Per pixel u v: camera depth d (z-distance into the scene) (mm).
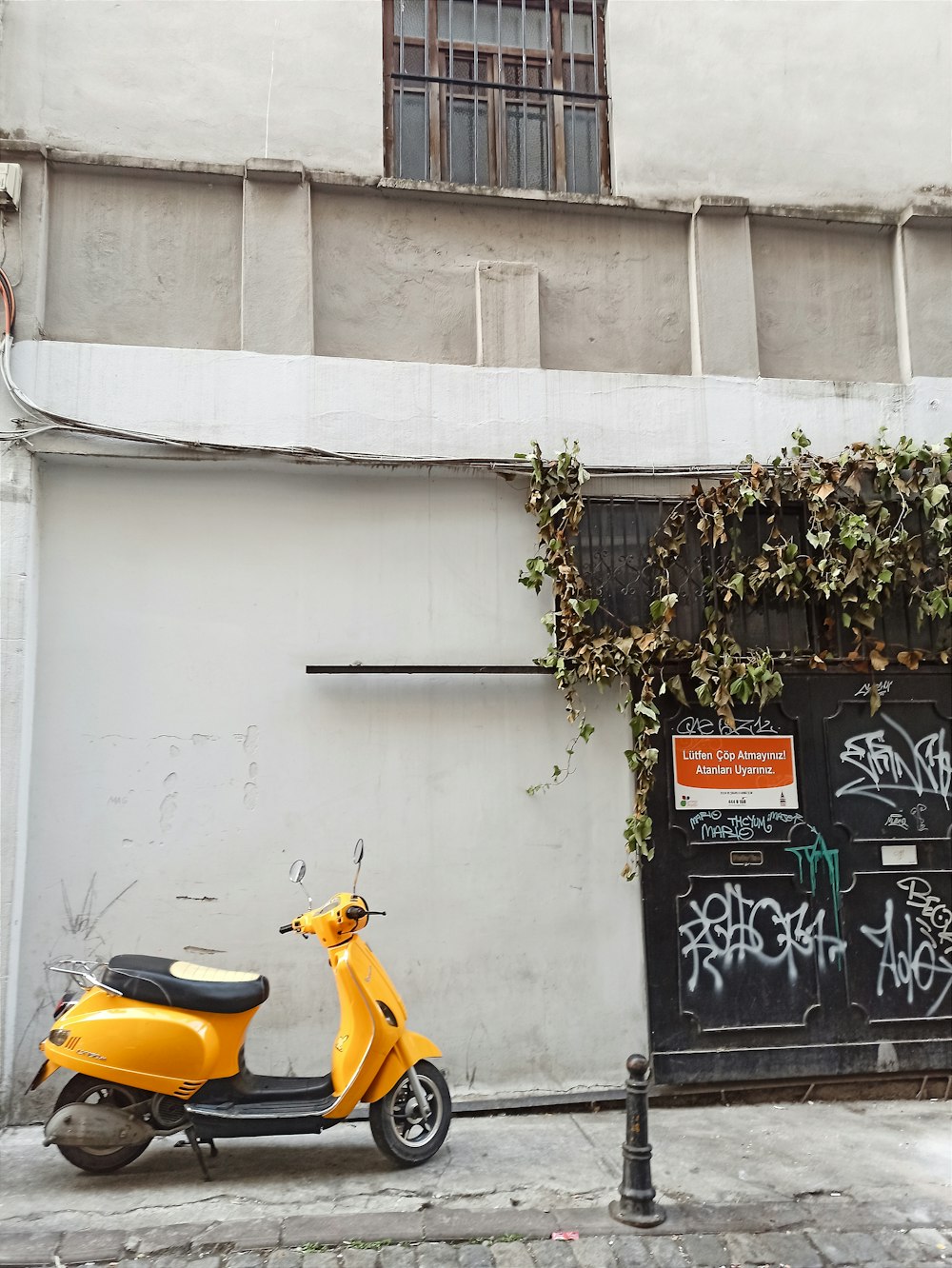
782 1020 5840
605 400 6105
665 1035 5727
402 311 6105
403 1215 4172
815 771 6059
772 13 6758
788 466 6074
